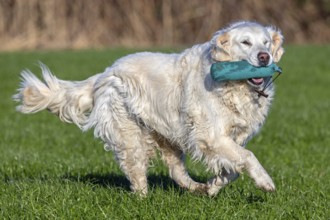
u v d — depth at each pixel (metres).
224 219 8.11
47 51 42.16
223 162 8.85
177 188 10.32
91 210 8.45
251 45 8.84
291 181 10.92
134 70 9.89
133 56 10.14
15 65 34.78
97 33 46.00
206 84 9.01
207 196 9.56
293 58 38.59
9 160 12.83
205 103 9.02
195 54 9.38
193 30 48.25
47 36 45.06
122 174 11.69
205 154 9.13
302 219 8.18
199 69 9.18
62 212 8.37
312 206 8.81
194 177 11.61
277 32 9.31
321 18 53.09
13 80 30.06
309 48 44.44
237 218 8.14
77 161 12.88
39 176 11.26
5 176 11.38
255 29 8.96
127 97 9.84
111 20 46.56
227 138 8.95
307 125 18.84
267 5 50.00
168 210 8.41
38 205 8.62
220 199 9.02
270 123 19.30
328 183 10.79
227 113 8.95
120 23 46.81
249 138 9.33
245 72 8.55
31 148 15.16
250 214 8.30
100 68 33.06
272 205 8.71
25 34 44.97
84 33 45.66
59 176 11.18
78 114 10.50
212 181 9.70
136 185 10.03
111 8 46.50
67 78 29.28
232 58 8.93
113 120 10.00
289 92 27.55
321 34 52.66
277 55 9.28
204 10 48.00
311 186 10.37
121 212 8.41
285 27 51.06
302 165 13.05
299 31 51.91
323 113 21.38
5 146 15.41
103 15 46.50
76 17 45.47
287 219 8.25
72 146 15.41
